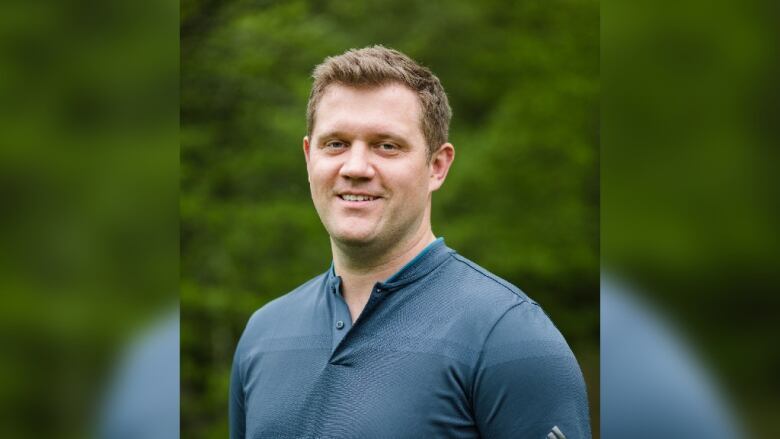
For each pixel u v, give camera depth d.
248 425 2.02
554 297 6.20
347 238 1.93
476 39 6.44
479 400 1.80
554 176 6.14
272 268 5.96
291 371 1.96
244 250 5.91
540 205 6.12
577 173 6.16
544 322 1.90
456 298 1.90
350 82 1.95
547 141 6.12
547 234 6.06
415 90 2.00
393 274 1.95
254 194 6.11
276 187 6.13
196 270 5.93
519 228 6.09
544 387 1.79
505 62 6.32
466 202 6.14
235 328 6.02
